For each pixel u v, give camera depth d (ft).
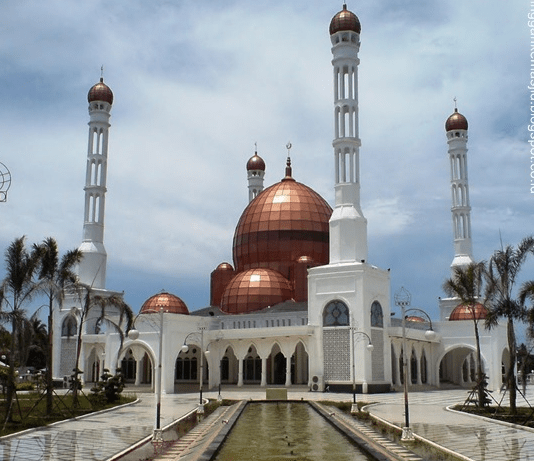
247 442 93.86
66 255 139.03
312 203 266.98
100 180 252.21
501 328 236.02
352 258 211.20
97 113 255.09
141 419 124.77
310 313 212.84
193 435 100.78
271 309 233.55
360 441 90.58
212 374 223.71
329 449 87.40
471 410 138.62
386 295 218.38
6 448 88.22
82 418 126.52
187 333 219.61
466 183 272.31
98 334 238.07
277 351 234.17
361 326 202.90
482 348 232.73
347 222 213.25
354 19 223.71
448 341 239.91
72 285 140.36
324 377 206.69
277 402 166.40
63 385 233.55
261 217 263.70
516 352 131.85
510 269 129.70
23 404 149.28
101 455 82.12
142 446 89.92
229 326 234.17
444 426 112.88
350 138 218.59
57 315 245.04
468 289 150.20
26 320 117.19
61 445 90.84
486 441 94.22
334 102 222.28
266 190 277.64
